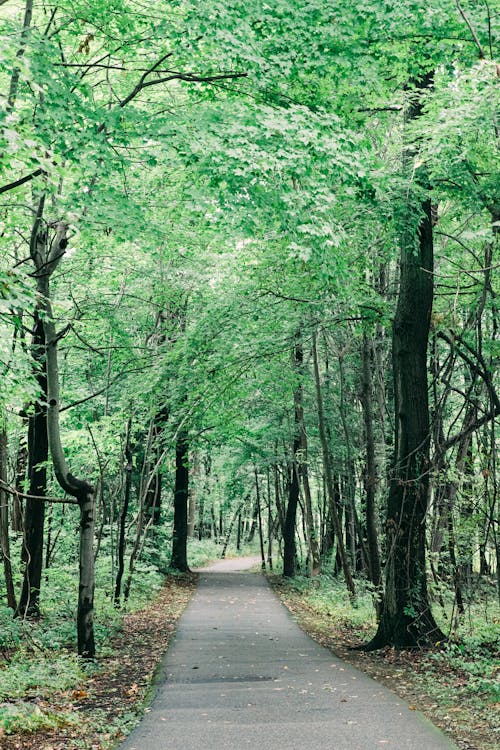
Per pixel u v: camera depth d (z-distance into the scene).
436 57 9.94
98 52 10.52
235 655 11.10
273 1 8.71
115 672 9.84
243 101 9.88
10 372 9.52
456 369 15.46
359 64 9.27
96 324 15.41
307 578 26.61
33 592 13.78
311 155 8.40
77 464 18.94
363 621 15.01
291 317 13.24
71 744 6.13
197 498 44.81
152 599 19.61
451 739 5.98
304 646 12.17
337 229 9.04
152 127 8.55
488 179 10.26
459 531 11.16
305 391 22.39
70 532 21.62
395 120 12.69
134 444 19.52
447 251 13.42
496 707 7.13
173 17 9.12
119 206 9.13
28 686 8.27
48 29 9.81
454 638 11.16
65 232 10.57
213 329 13.30
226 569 36.59
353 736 6.04
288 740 5.95
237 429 23.67
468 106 7.65
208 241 14.48
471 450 12.07
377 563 15.56
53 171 6.22
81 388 20.77
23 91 8.74
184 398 14.96
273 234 12.82
